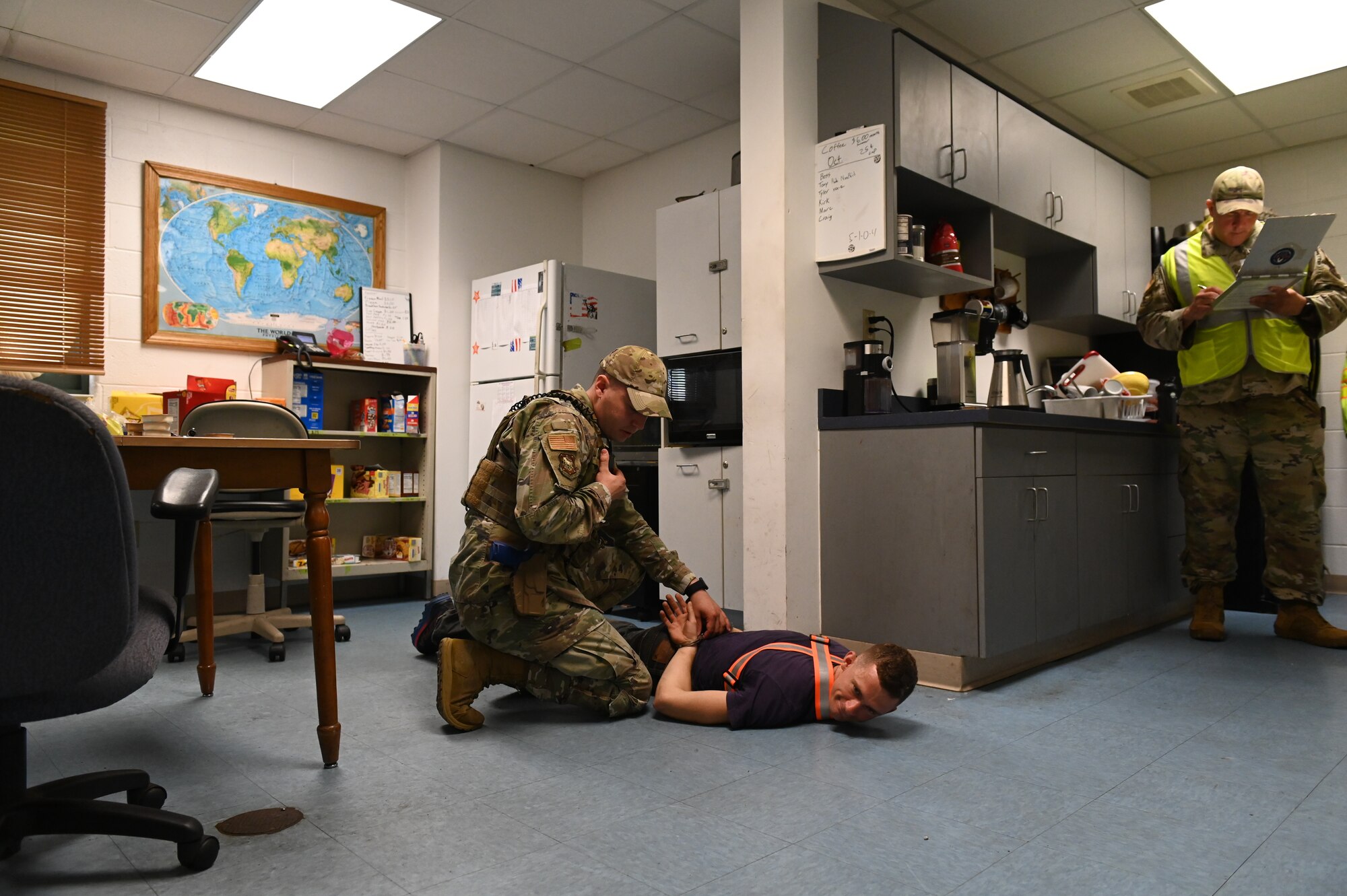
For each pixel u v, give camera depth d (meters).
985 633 2.57
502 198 5.05
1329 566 4.65
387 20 3.51
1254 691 2.58
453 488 4.76
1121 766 1.88
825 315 3.15
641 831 1.50
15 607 1.07
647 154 5.03
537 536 1.98
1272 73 3.93
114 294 4.02
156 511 1.40
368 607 4.45
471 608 2.14
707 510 3.60
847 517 2.96
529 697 2.51
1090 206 4.32
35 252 3.79
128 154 4.07
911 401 3.60
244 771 1.84
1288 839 1.49
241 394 4.39
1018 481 2.76
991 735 2.12
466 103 4.30
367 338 4.70
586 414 2.17
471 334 4.82
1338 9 3.41
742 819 1.56
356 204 4.79
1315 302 3.08
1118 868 1.36
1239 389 3.27
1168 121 4.46
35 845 1.45
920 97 3.07
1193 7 3.42
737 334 3.54
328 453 1.85
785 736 2.10
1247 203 3.18
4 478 1.04
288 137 4.59
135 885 1.30
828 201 3.09
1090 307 4.42
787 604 2.94
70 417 1.05
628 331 4.58
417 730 2.16
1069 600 3.00
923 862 1.38
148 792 1.58
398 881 1.31
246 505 3.18
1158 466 3.71
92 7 3.35
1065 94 4.16
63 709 1.15
